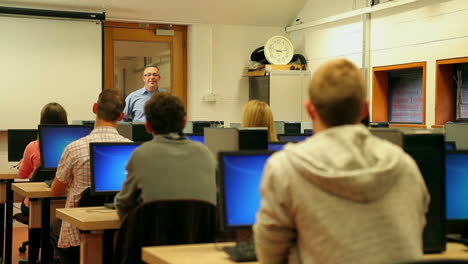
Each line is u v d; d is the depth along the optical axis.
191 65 8.80
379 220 1.52
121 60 8.53
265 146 2.74
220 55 8.86
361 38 7.66
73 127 4.66
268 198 1.59
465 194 2.41
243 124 3.76
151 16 8.38
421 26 6.81
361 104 1.60
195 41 8.70
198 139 4.43
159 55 8.78
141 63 8.67
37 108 7.55
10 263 5.10
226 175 2.27
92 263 3.10
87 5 7.83
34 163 4.94
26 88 7.50
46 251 4.20
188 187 2.77
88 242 3.09
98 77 7.86
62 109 4.89
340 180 1.49
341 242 1.50
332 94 1.57
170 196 2.74
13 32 7.41
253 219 2.28
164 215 2.62
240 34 8.96
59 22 7.64
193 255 2.20
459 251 2.27
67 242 3.62
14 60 7.43
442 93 6.68
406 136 2.21
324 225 1.51
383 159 1.56
